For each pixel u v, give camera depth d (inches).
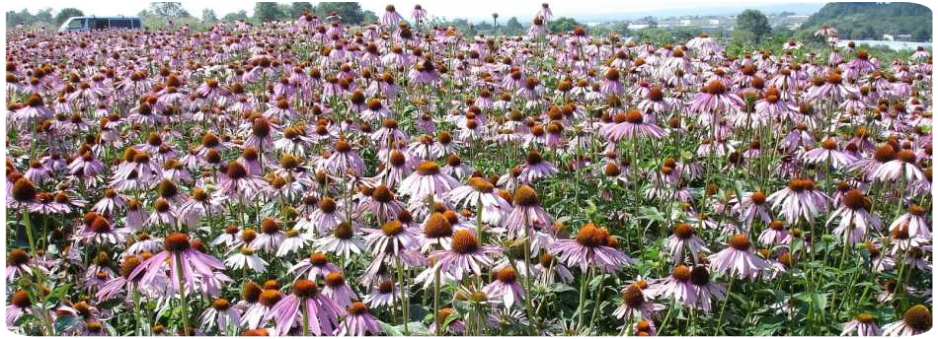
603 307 238.2
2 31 1630.2
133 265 197.8
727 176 339.0
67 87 482.3
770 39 1074.7
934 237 266.5
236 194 277.6
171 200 285.6
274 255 263.6
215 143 328.8
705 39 530.3
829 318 228.2
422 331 187.6
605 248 188.4
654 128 289.3
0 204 248.8
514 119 378.6
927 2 3545.8
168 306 225.5
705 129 408.2
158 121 432.5
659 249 246.7
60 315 202.7
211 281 212.7
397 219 220.7
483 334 192.1
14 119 384.2
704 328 234.2
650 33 1075.3
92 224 258.8
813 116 393.1
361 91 403.5
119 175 300.5
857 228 251.0
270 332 156.8
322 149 351.9
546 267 217.8
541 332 201.0
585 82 455.2
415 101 462.0
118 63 730.2
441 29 716.7
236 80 563.8
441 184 214.5
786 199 243.4
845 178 334.3
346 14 1897.1
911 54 927.7
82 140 428.5
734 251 217.8
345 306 190.4
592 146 370.0
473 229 198.7
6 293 233.8
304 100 468.8
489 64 571.2
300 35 821.9
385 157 325.1
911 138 391.2
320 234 249.0
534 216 189.3
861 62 506.0
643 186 315.9
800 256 266.4
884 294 249.0
